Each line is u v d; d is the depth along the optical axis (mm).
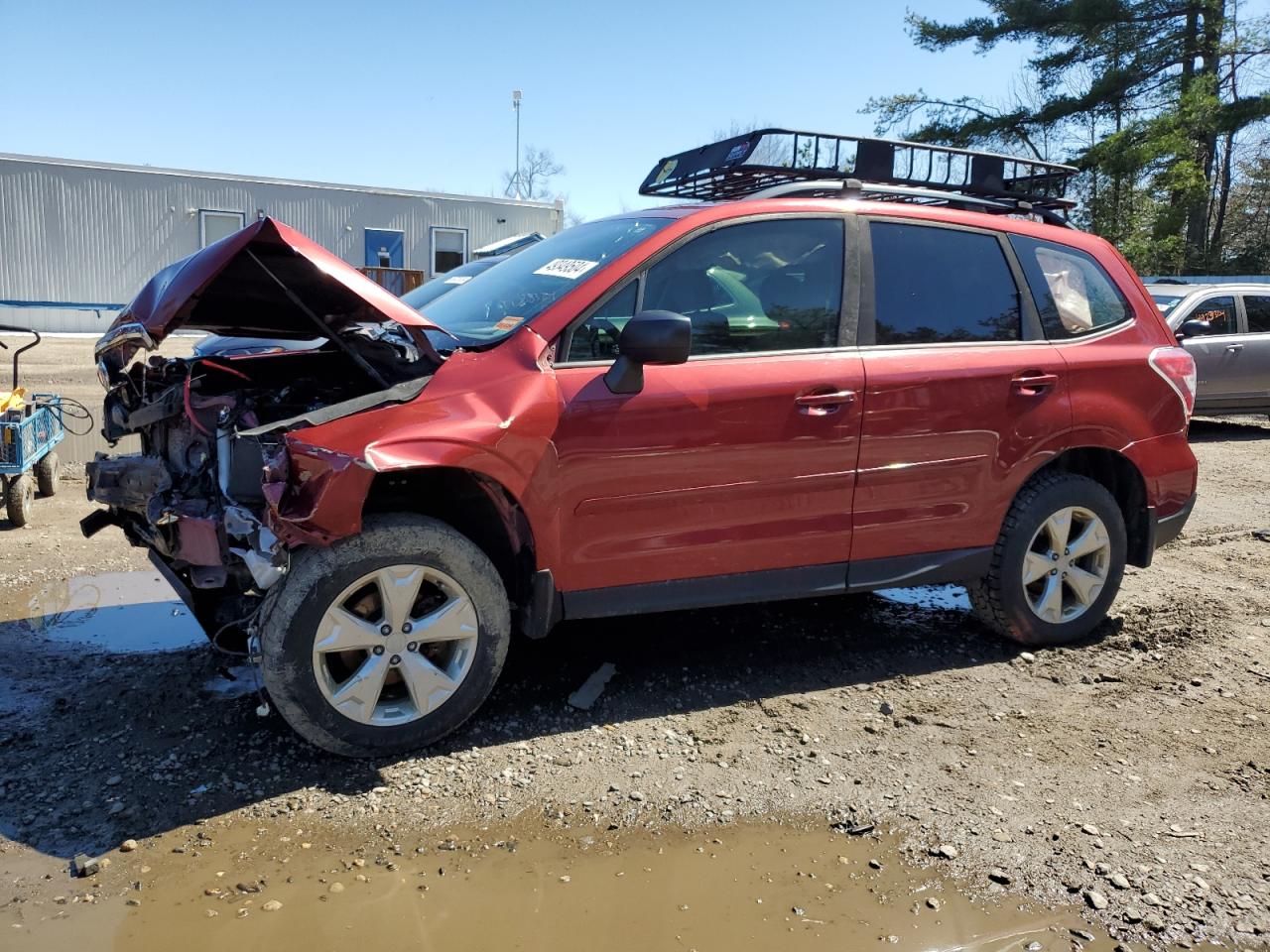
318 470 3098
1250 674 4402
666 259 3828
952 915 2693
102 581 5461
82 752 3428
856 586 4148
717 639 4680
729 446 3754
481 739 3609
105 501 3822
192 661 4266
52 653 4359
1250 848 3016
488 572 3465
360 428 3195
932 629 4926
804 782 3363
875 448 4031
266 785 3240
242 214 29297
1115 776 3443
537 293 3881
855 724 3824
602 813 3150
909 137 29109
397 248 31422
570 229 4602
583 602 3664
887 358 4086
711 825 3102
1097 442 4555
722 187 5312
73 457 8992
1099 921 2670
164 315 3479
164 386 4039
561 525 3555
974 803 3248
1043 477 4531
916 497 4176
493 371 3480
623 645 4555
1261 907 2727
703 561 3828
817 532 4000
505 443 3373
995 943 2580
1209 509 7922
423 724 3430
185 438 3828
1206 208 29875
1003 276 4473
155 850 2877
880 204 4305
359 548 3236
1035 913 2705
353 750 3348
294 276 3617
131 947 2467
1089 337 4602
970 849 2992
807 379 3873
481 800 3197
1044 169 5672
